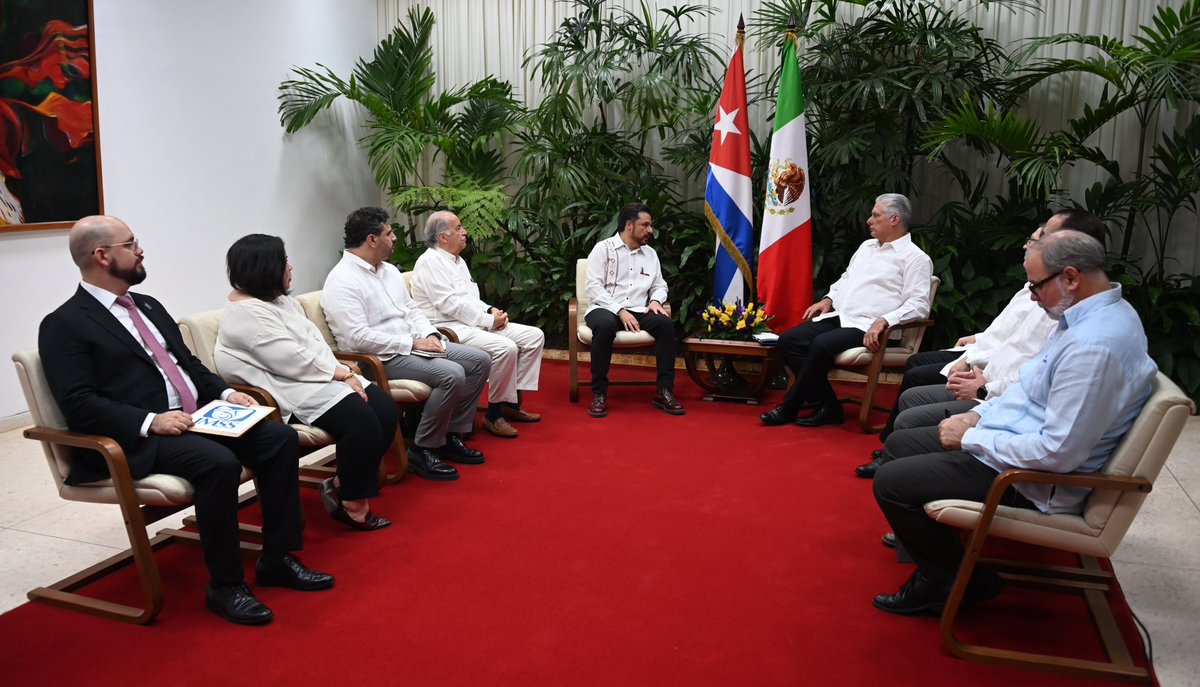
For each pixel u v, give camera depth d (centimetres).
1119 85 444
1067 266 202
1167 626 227
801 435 404
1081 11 493
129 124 468
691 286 558
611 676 202
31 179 415
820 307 442
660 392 449
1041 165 427
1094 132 499
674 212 576
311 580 246
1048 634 222
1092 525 201
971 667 206
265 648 214
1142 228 499
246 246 278
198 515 225
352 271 345
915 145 517
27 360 226
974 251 497
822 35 528
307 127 601
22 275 416
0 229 401
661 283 477
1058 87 504
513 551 273
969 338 355
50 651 212
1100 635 219
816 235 530
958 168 529
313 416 277
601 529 291
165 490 222
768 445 388
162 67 487
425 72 654
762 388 461
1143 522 298
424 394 337
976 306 479
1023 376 218
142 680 200
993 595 230
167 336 255
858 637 221
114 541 283
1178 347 440
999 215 496
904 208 407
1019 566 255
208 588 233
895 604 233
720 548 276
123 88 463
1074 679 202
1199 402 434
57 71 423
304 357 279
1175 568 262
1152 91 425
